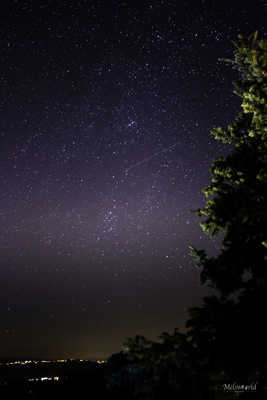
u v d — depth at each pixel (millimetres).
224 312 5512
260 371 5219
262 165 5984
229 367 5117
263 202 5730
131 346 5223
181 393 5074
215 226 5906
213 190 6227
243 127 6609
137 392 5273
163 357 5098
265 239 5789
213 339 5500
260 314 5500
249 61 6109
